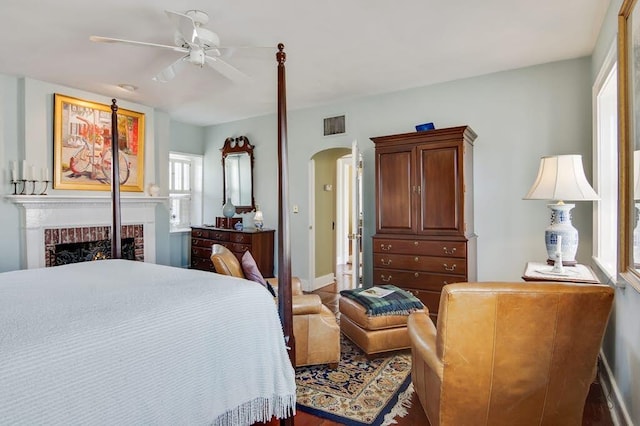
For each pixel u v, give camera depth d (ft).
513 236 12.67
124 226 16.17
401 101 14.73
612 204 9.58
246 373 5.60
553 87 12.01
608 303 4.76
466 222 12.06
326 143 16.72
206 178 21.49
